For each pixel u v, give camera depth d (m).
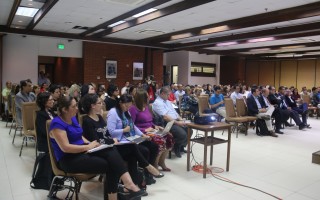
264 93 6.70
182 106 7.59
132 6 6.01
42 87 7.17
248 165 4.06
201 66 14.12
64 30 8.96
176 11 5.94
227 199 2.91
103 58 10.99
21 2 6.03
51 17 7.18
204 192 3.08
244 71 16.36
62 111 2.44
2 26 8.30
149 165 2.91
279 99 7.04
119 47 11.37
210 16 6.70
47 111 3.40
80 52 10.62
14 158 4.11
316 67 14.77
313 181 3.49
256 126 6.38
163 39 10.46
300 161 4.33
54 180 2.54
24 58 9.37
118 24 8.21
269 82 16.52
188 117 7.48
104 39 10.10
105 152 2.49
